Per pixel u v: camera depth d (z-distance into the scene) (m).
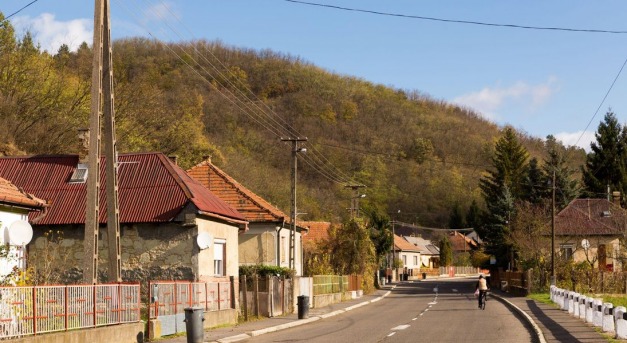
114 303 19.02
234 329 25.38
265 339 22.66
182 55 74.31
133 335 19.67
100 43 19.67
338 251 59.78
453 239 142.88
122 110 55.94
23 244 19.80
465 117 111.62
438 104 111.69
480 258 81.56
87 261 19.03
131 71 76.31
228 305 28.41
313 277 41.62
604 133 82.25
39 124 48.75
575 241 56.91
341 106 95.31
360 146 94.00
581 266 50.03
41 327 15.66
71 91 52.81
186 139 63.44
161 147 59.56
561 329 22.66
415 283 91.31
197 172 44.50
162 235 27.83
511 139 86.56
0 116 46.03
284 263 43.47
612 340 18.27
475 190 103.19
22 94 49.16
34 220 25.12
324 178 84.12
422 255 136.50
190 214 27.47
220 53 96.56
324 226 66.25
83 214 28.27
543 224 54.69
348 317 33.91
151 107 59.06
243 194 43.25
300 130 85.75
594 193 80.75
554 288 38.88
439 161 101.06
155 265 27.69
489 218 72.06
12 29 51.38
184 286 23.77
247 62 97.31
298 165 83.00
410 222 97.12
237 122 77.62
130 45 79.94
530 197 74.81
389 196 93.75
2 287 14.46
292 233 41.56
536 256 51.56
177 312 23.08
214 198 31.41
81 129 30.52
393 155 97.12
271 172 76.31
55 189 29.48
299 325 29.11
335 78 101.75
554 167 73.69
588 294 45.53
